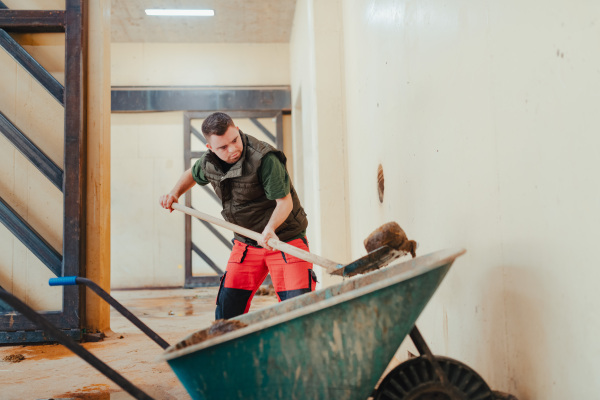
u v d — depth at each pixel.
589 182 1.34
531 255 1.63
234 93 9.15
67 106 4.12
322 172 5.01
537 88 1.57
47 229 4.20
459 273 2.21
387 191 3.39
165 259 9.02
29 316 1.40
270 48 9.27
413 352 2.90
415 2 2.70
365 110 4.04
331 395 1.49
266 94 9.15
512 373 1.78
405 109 2.93
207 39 9.09
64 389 2.60
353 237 4.76
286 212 2.48
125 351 3.59
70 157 4.09
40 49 4.31
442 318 2.45
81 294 4.02
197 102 9.12
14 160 4.22
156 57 9.16
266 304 6.21
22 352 3.63
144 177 9.11
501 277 1.83
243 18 8.36
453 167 2.24
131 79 9.12
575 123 1.39
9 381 2.77
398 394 1.52
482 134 1.95
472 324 2.10
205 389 1.50
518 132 1.69
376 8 3.59
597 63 1.30
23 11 4.18
